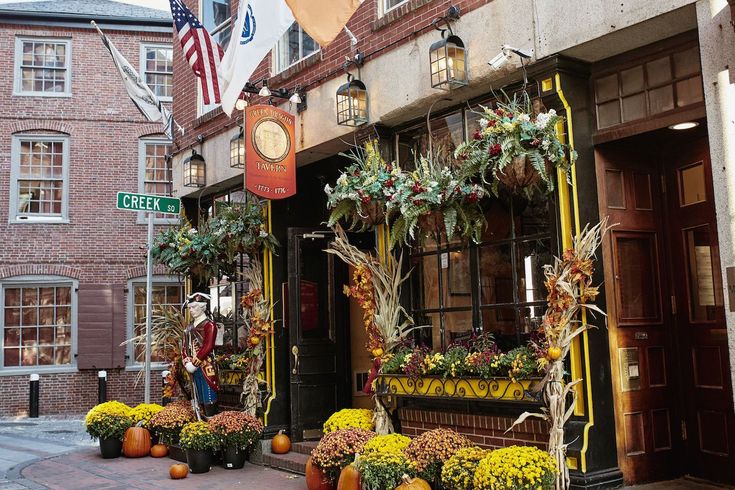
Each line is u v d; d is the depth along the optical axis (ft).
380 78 24.84
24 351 56.65
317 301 29.99
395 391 22.65
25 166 58.39
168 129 37.29
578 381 17.78
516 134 18.25
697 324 19.54
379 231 24.40
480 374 19.74
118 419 30.63
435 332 23.40
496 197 21.04
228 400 32.48
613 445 18.48
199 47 26.09
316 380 29.30
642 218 20.08
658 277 20.15
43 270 57.00
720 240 15.64
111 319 57.31
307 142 28.17
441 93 22.25
